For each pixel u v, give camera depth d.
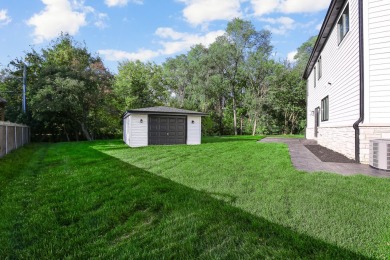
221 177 4.68
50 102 16.45
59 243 2.31
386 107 5.94
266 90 27.33
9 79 20.52
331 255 2.01
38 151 10.33
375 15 5.99
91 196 3.69
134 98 23.41
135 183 4.40
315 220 2.65
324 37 10.48
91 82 19.09
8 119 19.05
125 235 2.47
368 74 6.08
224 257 2.02
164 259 2.02
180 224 2.65
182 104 27.77
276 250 2.10
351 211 2.87
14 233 2.54
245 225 2.59
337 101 8.64
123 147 11.80
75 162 6.99
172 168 5.76
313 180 4.26
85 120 19.69
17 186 4.38
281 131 28.66
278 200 3.29
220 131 29.45
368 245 2.15
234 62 27.62
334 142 8.74
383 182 4.08
